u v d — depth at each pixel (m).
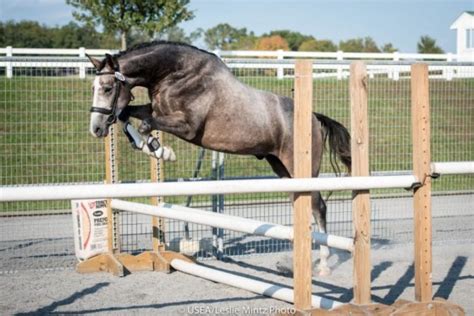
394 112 11.55
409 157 11.51
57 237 8.38
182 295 5.72
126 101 5.82
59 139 10.51
